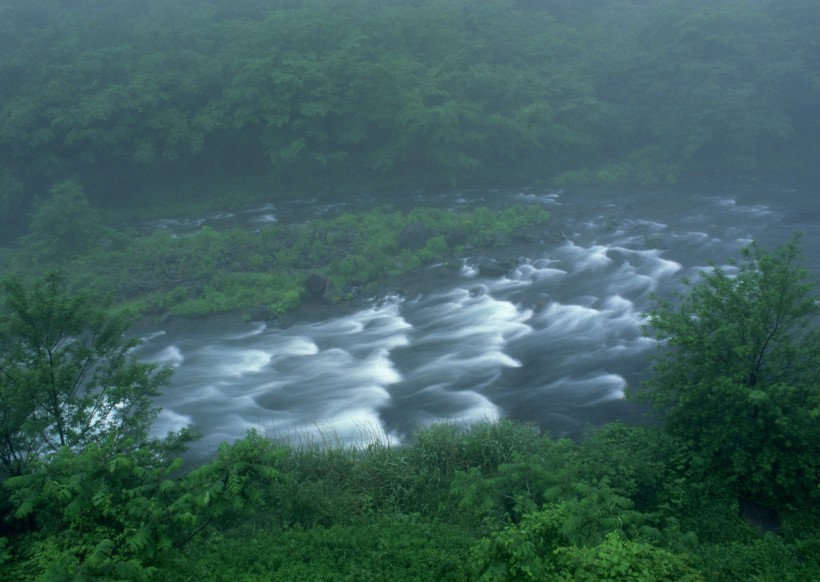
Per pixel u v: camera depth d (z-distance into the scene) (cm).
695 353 1295
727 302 1293
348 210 3962
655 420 1634
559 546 891
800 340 1302
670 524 1124
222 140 4559
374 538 1023
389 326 2356
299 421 1755
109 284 2698
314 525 1120
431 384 1914
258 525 1120
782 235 3033
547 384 1872
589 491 1067
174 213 4209
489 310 2427
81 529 860
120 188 4359
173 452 1200
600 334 2164
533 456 1246
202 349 2245
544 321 2303
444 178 4469
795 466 1161
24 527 1038
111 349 1282
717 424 1241
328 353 2170
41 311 1170
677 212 3544
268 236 3130
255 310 2517
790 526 1119
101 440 1142
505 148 4612
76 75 4181
